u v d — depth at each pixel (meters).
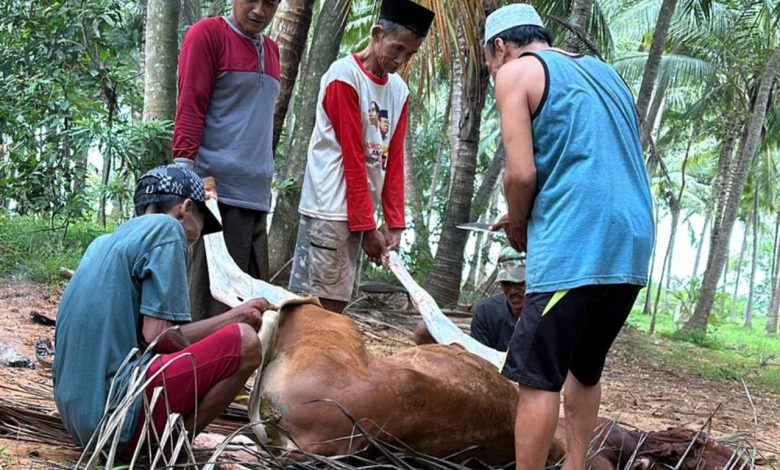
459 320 9.82
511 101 3.23
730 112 22.69
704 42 21.97
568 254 3.12
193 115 4.59
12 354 5.03
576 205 3.14
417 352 3.45
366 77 4.77
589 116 3.20
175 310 3.27
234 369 3.24
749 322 33.22
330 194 4.80
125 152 8.45
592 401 3.48
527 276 3.24
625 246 3.14
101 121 9.05
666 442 3.86
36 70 9.37
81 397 3.19
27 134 9.30
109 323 3.23
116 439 2.78
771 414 8.33
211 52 4.64
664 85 22.73
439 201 15.30
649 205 3.29
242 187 4.76
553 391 3.15
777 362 15.81
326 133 4.82
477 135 11.91
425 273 12.93
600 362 3.42
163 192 3.51
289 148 11.37
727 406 8.48
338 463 3.04
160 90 9.25
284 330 3.40
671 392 8.98
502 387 3.45
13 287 7.47
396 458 3.15
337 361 3.22
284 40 8.06
